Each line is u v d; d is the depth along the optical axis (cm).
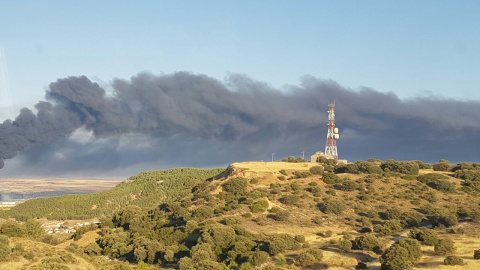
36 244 10594
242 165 18350
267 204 13475
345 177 16162
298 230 11544
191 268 8581
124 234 13012
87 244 13075
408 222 11638
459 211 12156
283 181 16112
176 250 10606
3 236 9744
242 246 9662
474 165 17175
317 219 12194
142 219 14912
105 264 10025
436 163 17562
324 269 8275
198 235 11356
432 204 13300
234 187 15438
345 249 9256
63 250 10669
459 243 9238
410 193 14188
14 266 8356
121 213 16462
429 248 8950
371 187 14700
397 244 8281
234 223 11806
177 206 15362
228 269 8550
